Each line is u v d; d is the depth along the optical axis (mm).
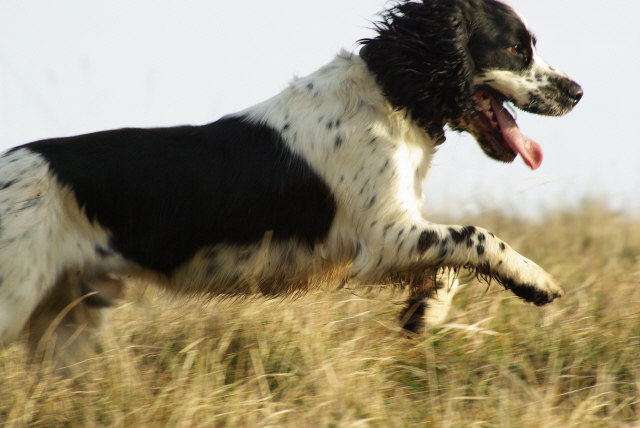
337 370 7516
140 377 7523
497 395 7258
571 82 8953
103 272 8000
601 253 12469
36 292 7453
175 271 8172
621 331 8430
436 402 7203
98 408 7000
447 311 9070
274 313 8836
